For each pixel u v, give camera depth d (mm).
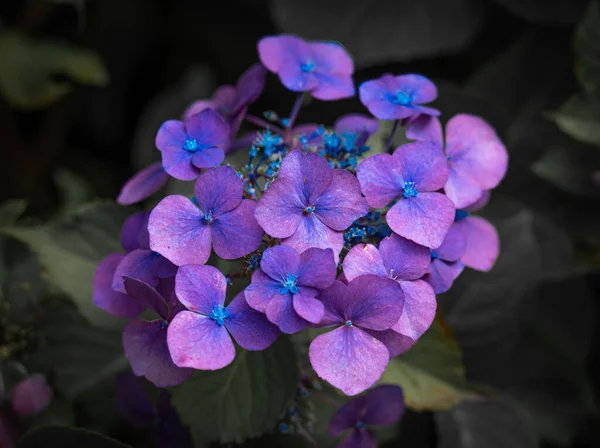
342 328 367
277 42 439
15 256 501
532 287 570
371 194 384
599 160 564
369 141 450
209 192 375
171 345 355
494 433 538
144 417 449
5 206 520
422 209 383
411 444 542
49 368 485
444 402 444
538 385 576
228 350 360
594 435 592
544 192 601
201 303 365
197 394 414
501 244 552
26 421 463
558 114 545
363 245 374
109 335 490
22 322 487
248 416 412
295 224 371
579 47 550
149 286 367
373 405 421
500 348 567
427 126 414
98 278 412
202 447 450
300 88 428
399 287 361
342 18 609
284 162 372
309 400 448
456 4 613
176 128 401
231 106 445
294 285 362
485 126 426
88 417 490
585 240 593
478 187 414
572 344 575
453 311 555
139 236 407
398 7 612
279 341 414
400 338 383
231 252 372
